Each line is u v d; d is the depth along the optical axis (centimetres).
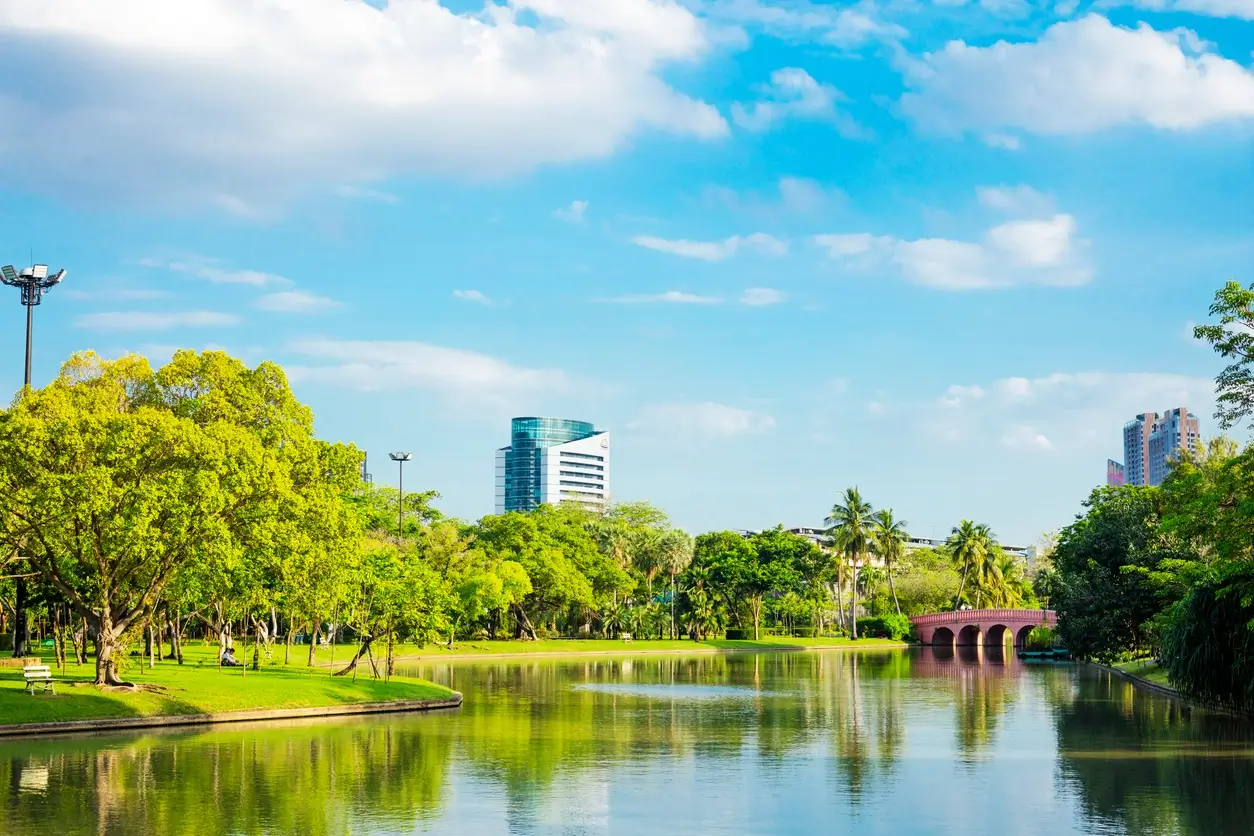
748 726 5309
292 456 6194
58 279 7219
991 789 3481
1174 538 8494
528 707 6234
